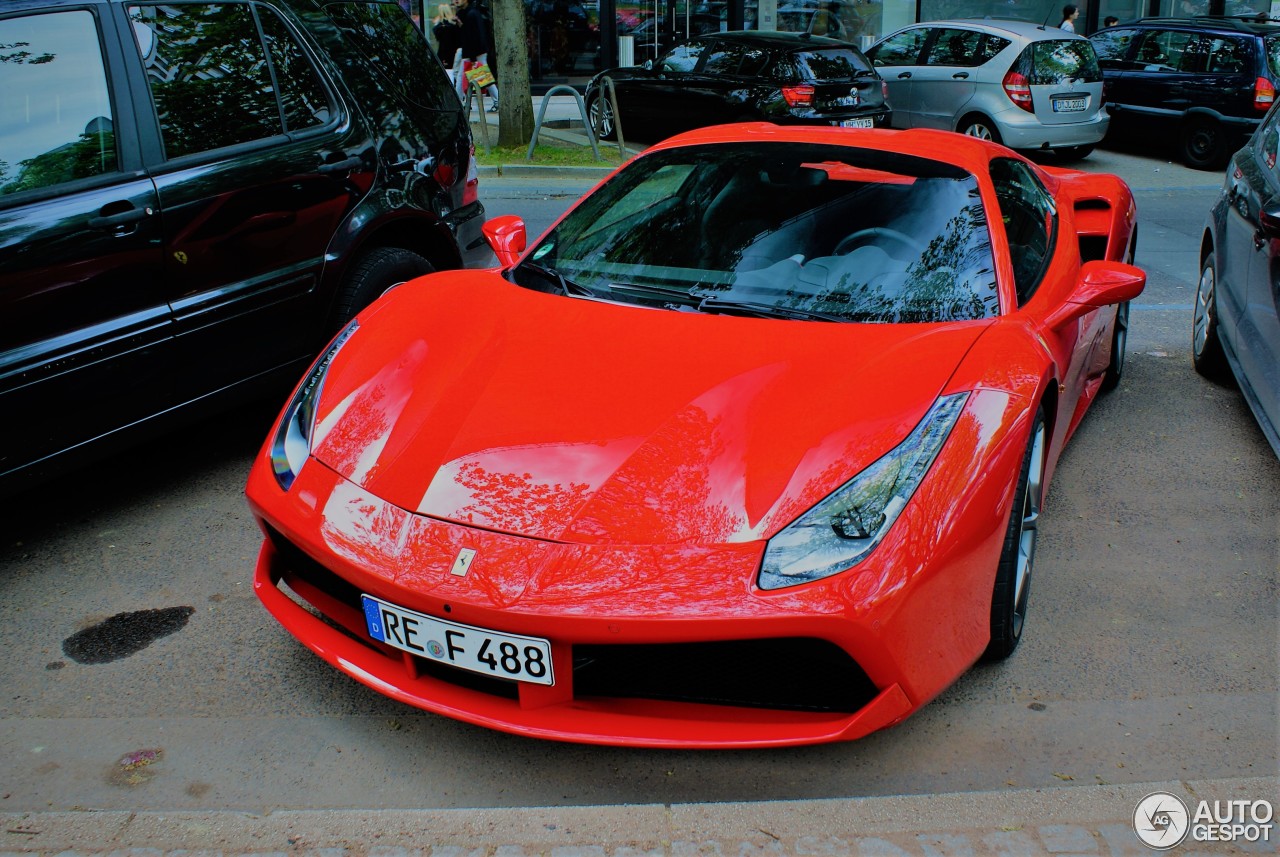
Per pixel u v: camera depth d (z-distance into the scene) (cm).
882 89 1108
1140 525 365
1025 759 246
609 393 259
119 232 335
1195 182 1107
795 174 346
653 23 1702
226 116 381
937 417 245
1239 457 423
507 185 1038
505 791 237
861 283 304
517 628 217
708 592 213
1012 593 265
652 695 232
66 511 373
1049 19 1805
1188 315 628
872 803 215
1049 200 412
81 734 255
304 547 244
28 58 329
